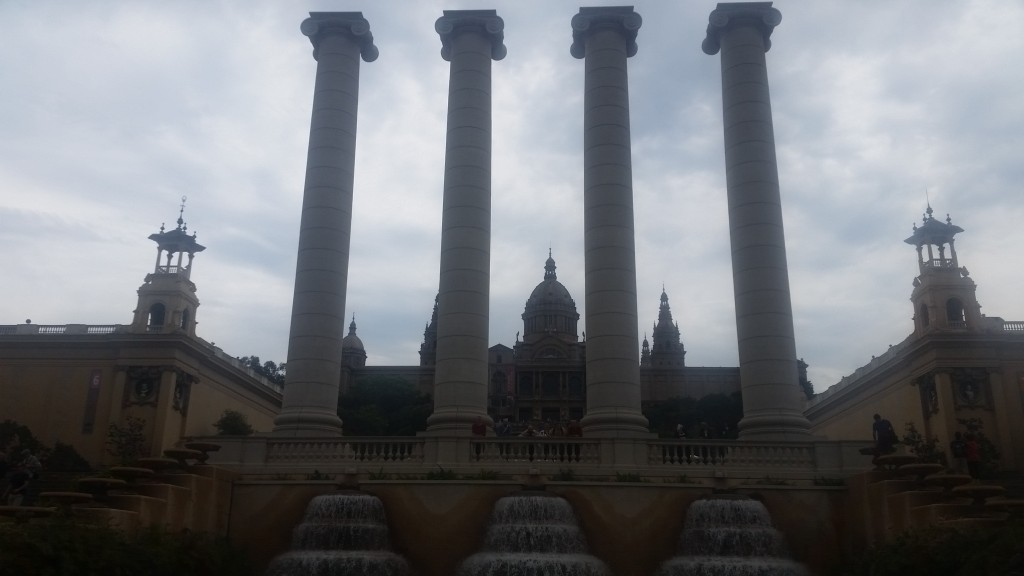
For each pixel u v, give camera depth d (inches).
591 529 1147.3
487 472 1202.6
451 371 1400.1
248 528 1176.2
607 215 1462.8
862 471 1188.5
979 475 1304.1
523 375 6333.7
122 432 2655.0
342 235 1520.7
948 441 2375.7
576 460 1250.0
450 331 1422.2
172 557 931.3
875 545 1011.3
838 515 1160.2
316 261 1482.5
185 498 1062.4
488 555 1054.4
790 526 1154.7
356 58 1642.5
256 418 3617.1
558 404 6210.6
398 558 1101.7
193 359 3011.8
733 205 1493.6
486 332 1450.5
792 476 1216.2
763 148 1499.8
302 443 1279.5
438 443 1256.8
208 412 3127.5
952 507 938.1
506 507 1113.4
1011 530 793.6
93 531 845.2
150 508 981.2
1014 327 2566.4
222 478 1163.3
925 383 2527.1
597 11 1599.4
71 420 2832.2
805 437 1354.6
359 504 1131.3
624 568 1130.0
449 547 1139.9
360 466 1250.0
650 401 5826.8
